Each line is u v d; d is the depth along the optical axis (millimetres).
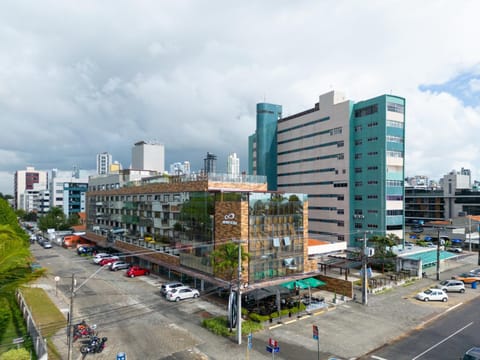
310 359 24594
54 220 102438
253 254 37469
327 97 77375
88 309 35562
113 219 70125
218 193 40062
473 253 76375
